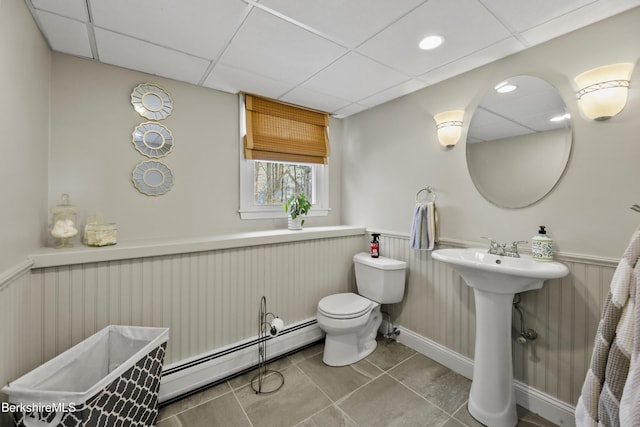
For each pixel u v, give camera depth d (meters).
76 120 1.71
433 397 1.73
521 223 1.66
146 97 1.93
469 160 1.91
